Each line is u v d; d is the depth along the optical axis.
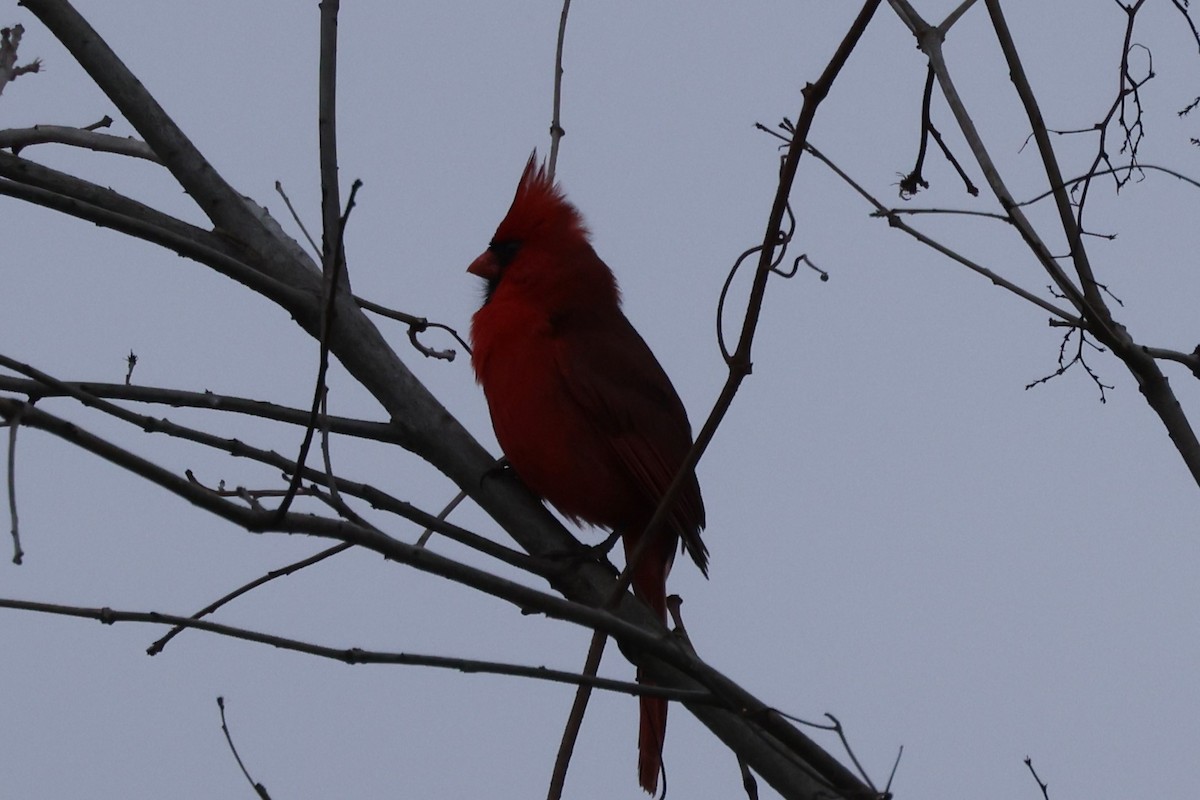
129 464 4.40
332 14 6.80
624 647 6.30
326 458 5.39
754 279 5.78
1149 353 6.58
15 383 6.16
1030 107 6.68
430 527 6.62
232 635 4.97
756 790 6.13
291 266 7.31
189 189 7.38
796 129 5.64
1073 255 6.57
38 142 7.53
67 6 7.26
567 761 5.96
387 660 4.91
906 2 7.10
